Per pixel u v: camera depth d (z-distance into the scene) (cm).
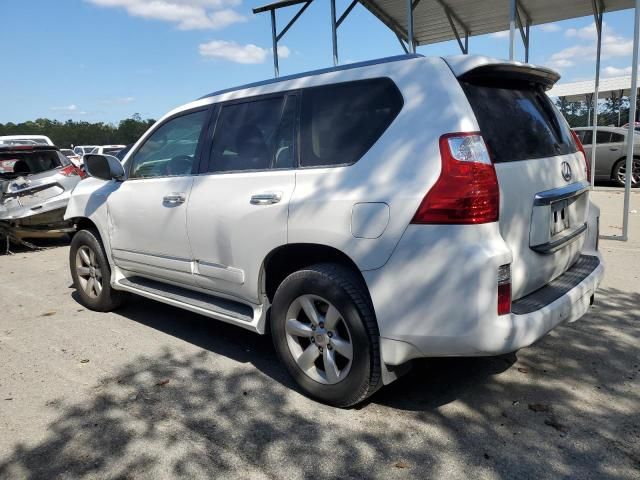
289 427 308
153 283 471
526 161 301
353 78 322
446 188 266
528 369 368
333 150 319
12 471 276
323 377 329
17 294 628
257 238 344
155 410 333
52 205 892
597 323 443
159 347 437
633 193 1227
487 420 308
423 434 296
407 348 284
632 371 360
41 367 404
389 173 287
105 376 385
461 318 264
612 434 289
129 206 454
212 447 291
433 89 287
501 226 278
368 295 301
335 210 301
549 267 321
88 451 291
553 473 259
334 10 891
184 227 399
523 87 339
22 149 906
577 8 920
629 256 655
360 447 286
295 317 338
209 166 392
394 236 278
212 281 390
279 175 339
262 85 378
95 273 526
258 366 393
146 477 267
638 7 672
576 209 362
